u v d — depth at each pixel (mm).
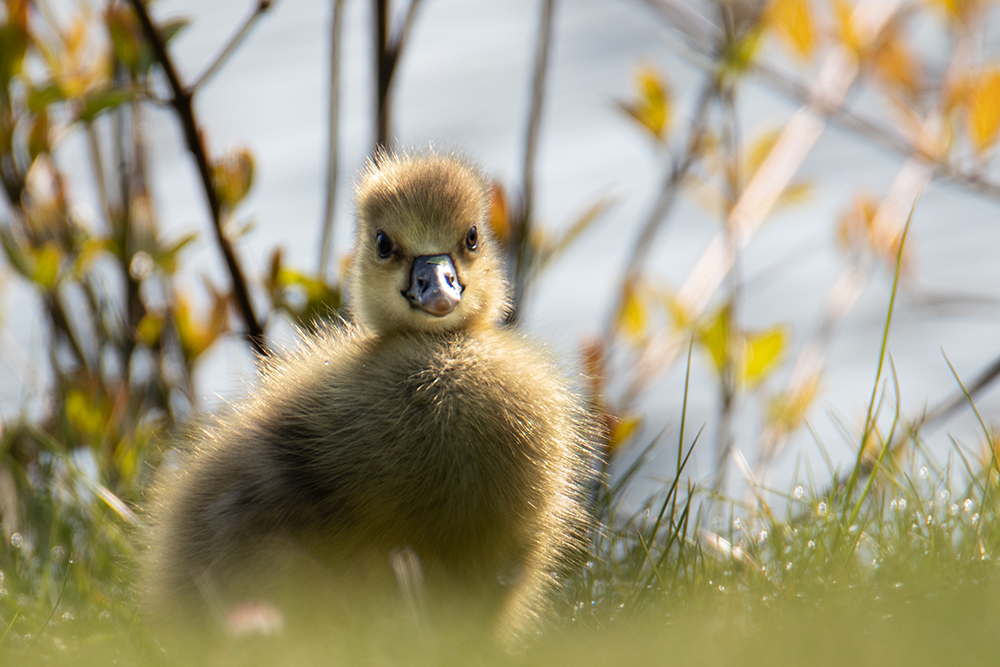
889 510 9438
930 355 20266
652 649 6543
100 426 12656
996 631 5984
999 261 21688
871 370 19938
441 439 8289
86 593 9586
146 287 14414
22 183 12875
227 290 13750
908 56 14375
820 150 25578
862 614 6941
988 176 16359
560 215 24516
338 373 8828
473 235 9398
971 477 9234
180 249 13016
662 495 12156
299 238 23266
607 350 14320
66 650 7941
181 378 13492
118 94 11102
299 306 12023
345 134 28125
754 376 13633
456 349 8812
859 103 20578
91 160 13969
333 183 12609
